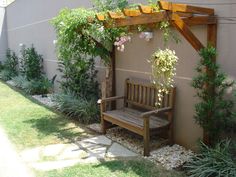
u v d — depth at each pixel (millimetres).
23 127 5312
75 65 5934
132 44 5074
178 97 4285
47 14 8633
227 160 3240
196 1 3867
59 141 4617
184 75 4156
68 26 4734
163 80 3711
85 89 6297
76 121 5688
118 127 5168
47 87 8258
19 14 11648
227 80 3586
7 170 3652
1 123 5566
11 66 12164
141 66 4930
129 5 4738
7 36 14219
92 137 4785
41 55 9406
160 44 4500
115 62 5543
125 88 5137
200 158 3566
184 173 3504
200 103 3643
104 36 4902
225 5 3514
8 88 9656
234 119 3490
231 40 3498
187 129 4195
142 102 4809
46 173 3535
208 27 3676
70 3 7066
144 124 3959
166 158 3914
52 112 6367
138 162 3812
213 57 3592
